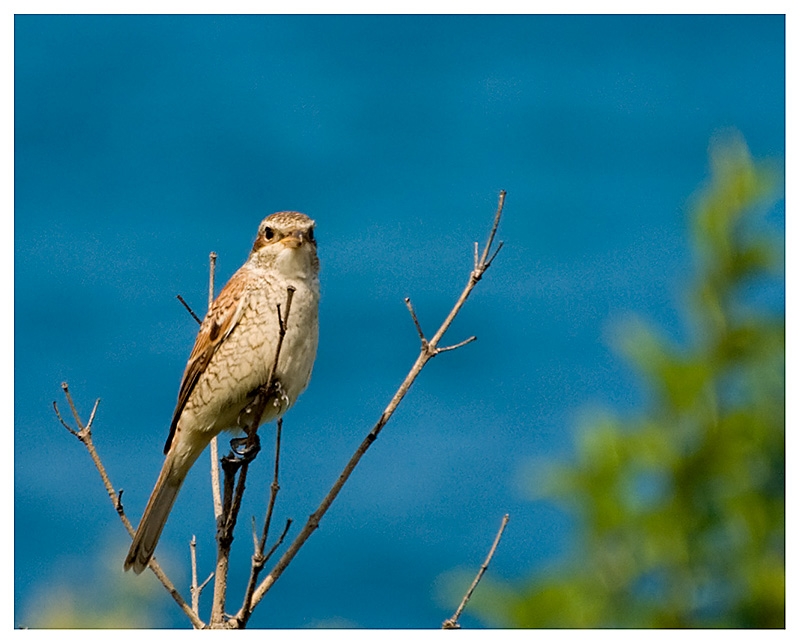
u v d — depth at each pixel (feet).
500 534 17.74
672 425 17.22
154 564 19.57
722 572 16.44
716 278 17.78
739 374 17.25
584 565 16.87
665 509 16.65
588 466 17.22
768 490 16.62
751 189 18.04
